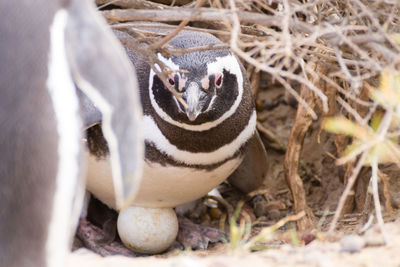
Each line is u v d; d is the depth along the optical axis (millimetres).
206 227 7648
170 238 7059
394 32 5633
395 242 4840
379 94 5281
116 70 3369
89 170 6586
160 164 6348
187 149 6262
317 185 9055
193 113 5477
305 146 9539
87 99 5840
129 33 5574
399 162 6004
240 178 8211
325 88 6926
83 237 7320
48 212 3590
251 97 6773
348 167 7094
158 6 6219
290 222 7551
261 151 7445
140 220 6898
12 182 3627
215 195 8477
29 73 3633
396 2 5191
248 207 8492
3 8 3777
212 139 6266
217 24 7004
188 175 6504
